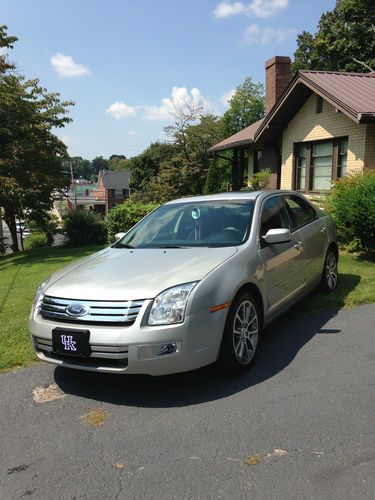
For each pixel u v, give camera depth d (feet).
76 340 11.25
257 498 7.76
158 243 15.43
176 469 8.70
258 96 136.26
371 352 13.87
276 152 52.60
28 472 8.87
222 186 85.81
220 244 14.34
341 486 7.93
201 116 112.06
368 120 33.63
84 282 12.37
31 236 108.06
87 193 346.13
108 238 47.78
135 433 10.07
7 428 10.57
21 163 53.47
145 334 10.84
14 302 22.29
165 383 12.51
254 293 13.75
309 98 44.24
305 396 11.28
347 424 9.93
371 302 19.07
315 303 18.90
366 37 105.40
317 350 14.21
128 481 8.43
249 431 9.86
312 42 113.39
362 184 25.84
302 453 8.95
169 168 114.42
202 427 10.14
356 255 28.02
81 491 8.24
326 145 43.24
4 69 55.06
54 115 60.85
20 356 14.80
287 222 17.11
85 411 11.22
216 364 12.38
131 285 11.69
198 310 11.28
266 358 13.82
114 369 11.08
